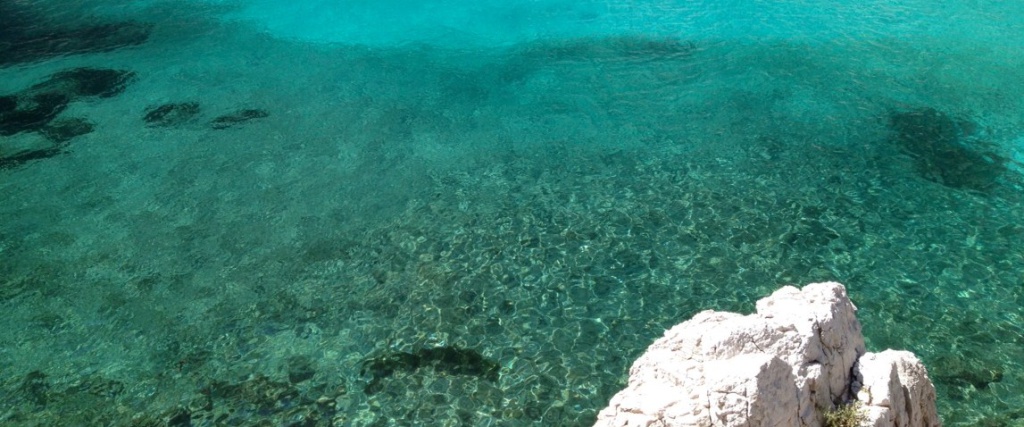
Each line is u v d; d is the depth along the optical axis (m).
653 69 19.55
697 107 17.77
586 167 15.70
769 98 17.95
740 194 14.62
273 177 15.59
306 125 17.45
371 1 24.20
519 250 13.34
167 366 11.20
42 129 17.25
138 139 16.89
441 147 16.56
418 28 22.42
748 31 21.27
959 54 19.53
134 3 24.19
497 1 24.12
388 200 14.83
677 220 13.95
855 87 18.23
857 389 7.41
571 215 14.21
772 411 6.65
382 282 12.72
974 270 12.52
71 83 19.25
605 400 10.33
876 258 12.86
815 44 20.38
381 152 16.41
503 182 15.29
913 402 7.61
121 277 12.98
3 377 11.04
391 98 18.62
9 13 23.42
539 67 19.95
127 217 14.45
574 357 11.06
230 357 11.32
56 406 10.57
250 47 21.33
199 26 22.66
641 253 13.14
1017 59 19.12
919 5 22.47
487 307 12.09
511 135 16.95
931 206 14.12
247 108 18.16
